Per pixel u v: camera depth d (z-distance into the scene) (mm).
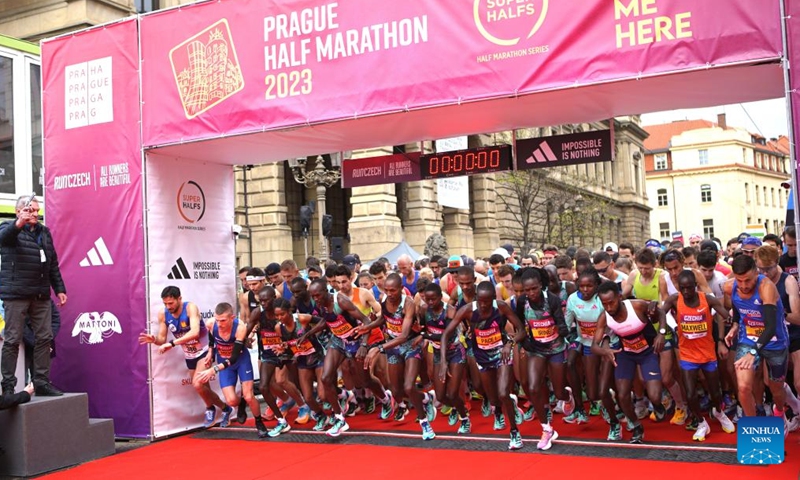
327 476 6234
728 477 5500
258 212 23641
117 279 8680
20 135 11383
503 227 30500
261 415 8492
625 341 6637
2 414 6891
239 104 8078
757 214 80438
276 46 7922
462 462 6410
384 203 22609
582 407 7703
